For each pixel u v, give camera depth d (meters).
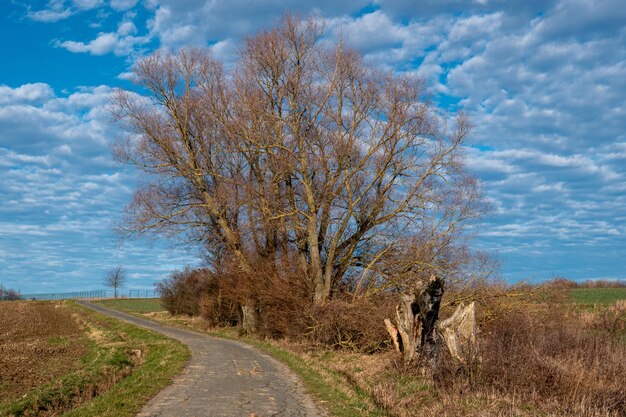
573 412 11.79
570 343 16.12
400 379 15.96
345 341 24.94
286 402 12.75
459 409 12.08
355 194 30.16
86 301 96.56
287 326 28.73
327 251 31.02
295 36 30.83
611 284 55.09
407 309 17.27
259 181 33.16
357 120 29.30
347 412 11.90
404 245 28.84
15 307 69.25
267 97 31.77
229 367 18.75
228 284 36.44
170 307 57.31
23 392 17.44
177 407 11.95
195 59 34.94
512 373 13.48
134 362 23.77
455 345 15.35
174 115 35.22
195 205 35.41
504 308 23.55
